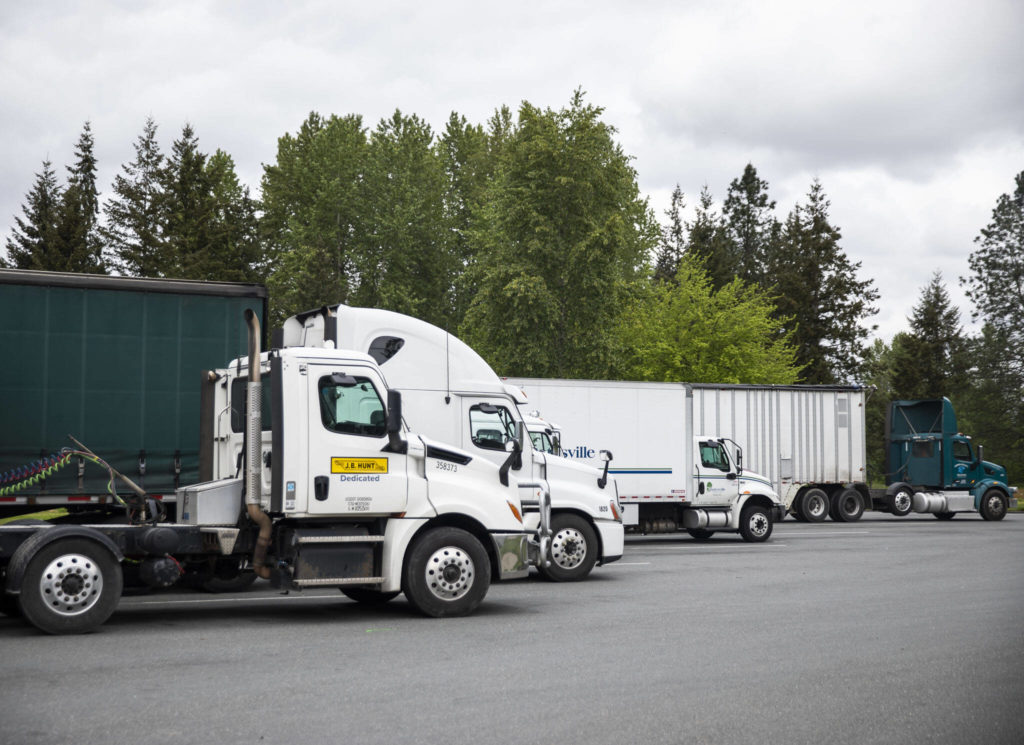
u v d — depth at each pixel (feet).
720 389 95.76
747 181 270.05
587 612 38.14
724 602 41.34
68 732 19.85
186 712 21.57
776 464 97.96
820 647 30.37
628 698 23.31
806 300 223.30
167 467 47.98
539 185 129.29
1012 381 208.23
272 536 35.65
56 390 46.42
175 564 34.19
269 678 25.26
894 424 118.01
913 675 26.27
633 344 144.77
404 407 47.42
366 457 35.29
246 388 37.06
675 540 80.94
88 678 25.08
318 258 170.81
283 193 191.01
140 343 47.88
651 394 76.69
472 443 48.55
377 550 35.86
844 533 87.71
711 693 23.93
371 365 35.94
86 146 199.82
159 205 165.89
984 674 26.45
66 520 46.19
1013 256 216.33
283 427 34.30
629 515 75.46
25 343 46.09
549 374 128.36
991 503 112.47
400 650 29.53
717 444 78.28
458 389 48.62
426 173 186.39
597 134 128.06
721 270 229.86
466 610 36.55
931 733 20.58
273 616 37.09
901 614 37.76
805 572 54.03
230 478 36.99
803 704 22.93
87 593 31.83
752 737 20.04
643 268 164.86
